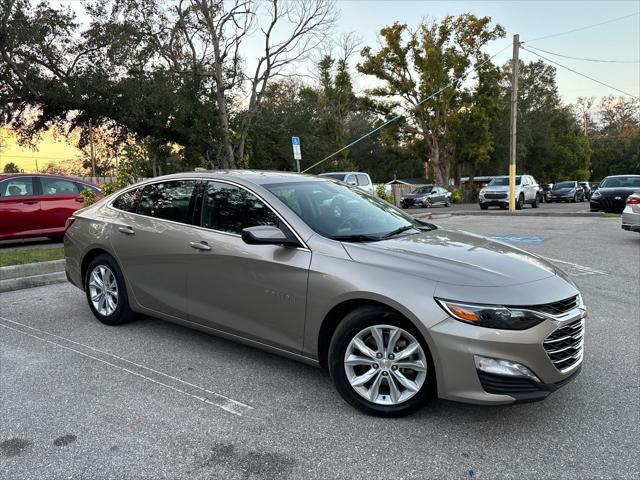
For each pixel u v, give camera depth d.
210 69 22.98
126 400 3.53
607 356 4.27
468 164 50.06
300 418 3.27
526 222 15.68
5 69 20.81
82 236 5.23
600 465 2.74
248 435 3.07
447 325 2.96
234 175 4.29
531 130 51.97
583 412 3.32
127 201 4.99
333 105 39.84
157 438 3.04
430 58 40.03
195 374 3.97
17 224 9.95
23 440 3.02
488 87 42.16
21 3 20.22
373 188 18.86
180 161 28.20
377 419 3.25
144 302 4.69
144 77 22.25
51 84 21.62
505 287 3.04
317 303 3.43
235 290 3.91
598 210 17.78
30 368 4.09
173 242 4.34
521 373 2.91
